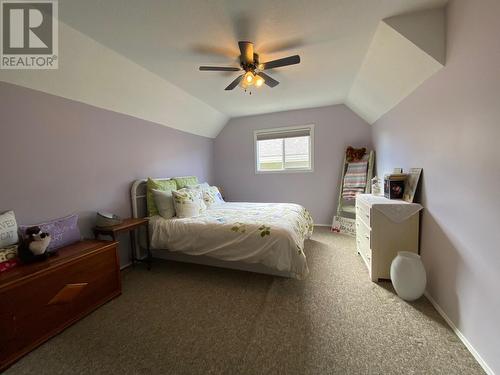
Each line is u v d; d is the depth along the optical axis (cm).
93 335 161
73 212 228
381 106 303
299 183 451
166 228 262
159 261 294
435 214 180
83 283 180
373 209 217
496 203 117
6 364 135
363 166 389
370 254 226
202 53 223
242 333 159
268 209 316
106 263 201
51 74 198
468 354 136
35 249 161
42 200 203
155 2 154
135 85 267
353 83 309
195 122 412
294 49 222
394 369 127
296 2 160
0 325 134
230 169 498
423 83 197
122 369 132
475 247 133
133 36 193
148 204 296
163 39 199
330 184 430
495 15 115
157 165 344
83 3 153
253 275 248
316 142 432
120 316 181
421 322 165
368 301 192
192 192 309
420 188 206
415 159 215
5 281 138
